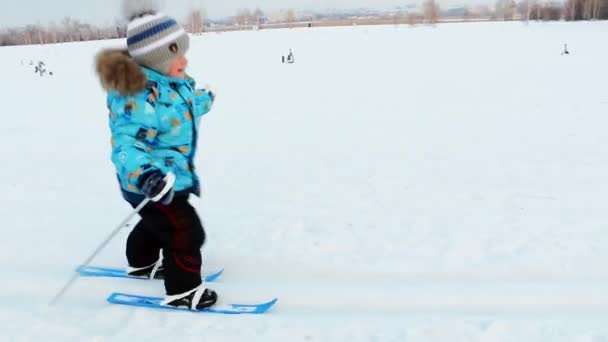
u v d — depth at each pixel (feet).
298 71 57.52
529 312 8.42
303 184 15.92
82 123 29.40
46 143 23.61
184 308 8.31
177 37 7.64
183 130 7.92
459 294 8.96
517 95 34.78
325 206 13.58
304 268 9.91
